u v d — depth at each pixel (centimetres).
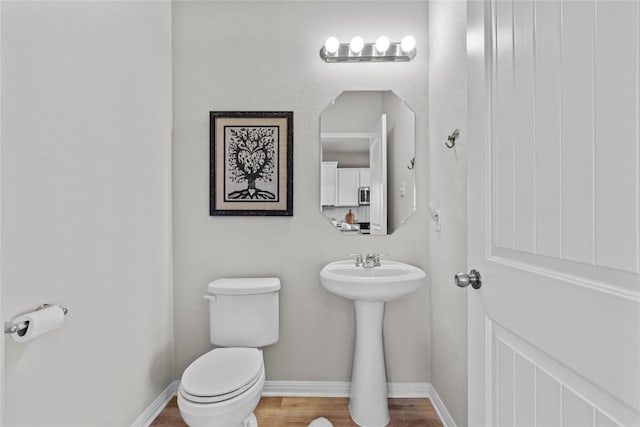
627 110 51
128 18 173
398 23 224
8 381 109
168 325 217
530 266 75
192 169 225
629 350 51
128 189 172
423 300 223
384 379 195
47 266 122
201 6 225
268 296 204
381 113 224
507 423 84
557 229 66
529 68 74
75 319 136
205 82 225
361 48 212
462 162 167
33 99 117
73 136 135
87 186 143
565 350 64
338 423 194
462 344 168
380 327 195
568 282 63
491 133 91
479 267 96
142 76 186
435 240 209
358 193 224
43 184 121
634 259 51
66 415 131
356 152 224
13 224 110
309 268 225
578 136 61
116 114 162
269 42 224
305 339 225
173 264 224
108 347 156
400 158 224
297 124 224
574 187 62
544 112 70
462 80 166
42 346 121
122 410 166
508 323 82
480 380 96
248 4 224
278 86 225
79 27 138
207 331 224
